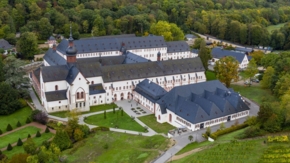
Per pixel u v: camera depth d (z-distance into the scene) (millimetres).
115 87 199750
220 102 170750
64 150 143500
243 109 173000
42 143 146000
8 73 199750
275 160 115500
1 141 154625
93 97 193375
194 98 175250
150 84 196000
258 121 144625
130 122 171500
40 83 192750
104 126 166500
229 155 121812
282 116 143000
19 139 149750
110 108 190500
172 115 168125
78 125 156125
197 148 133750
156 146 141375
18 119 177625
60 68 189750
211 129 157500
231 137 140875
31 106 190125
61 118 175750
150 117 178500
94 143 149125
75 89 180875
